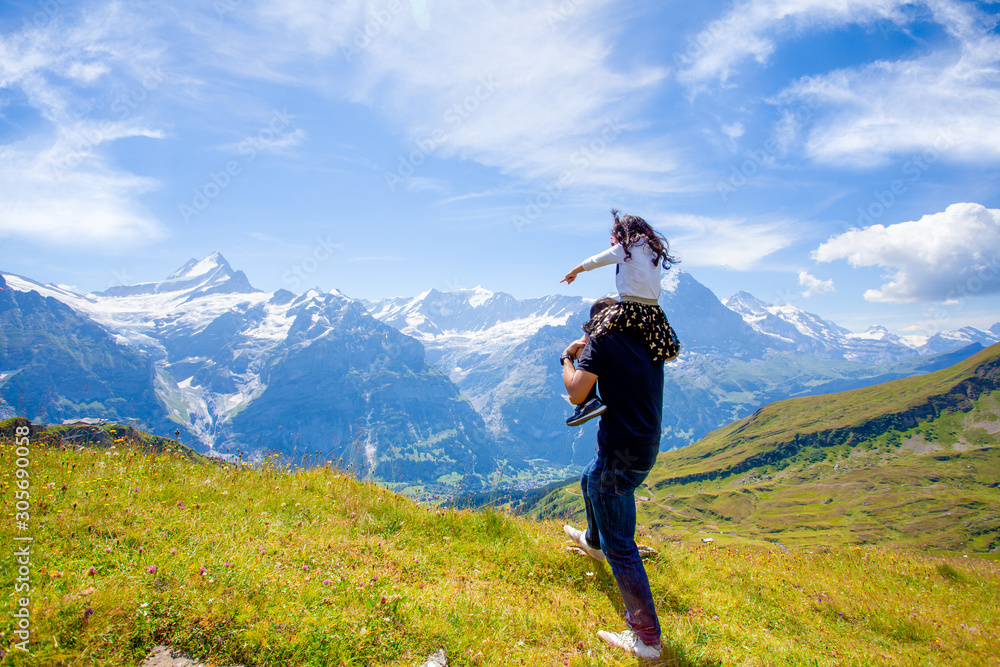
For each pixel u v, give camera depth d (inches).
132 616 151.1
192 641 148.2
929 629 316.5
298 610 166.6
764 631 253.1
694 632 223.1
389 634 164.6
